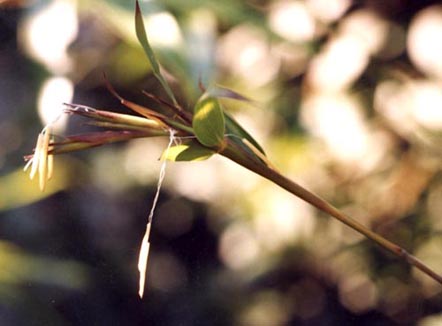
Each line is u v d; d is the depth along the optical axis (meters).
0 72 0.58
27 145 0.62
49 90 0.37
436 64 0.50
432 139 0.52
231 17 0.38
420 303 0.63
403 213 0.58
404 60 0.52
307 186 0.54
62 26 0.36
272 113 0.54
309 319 0.67
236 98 0.23
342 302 0.66
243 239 0.66
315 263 0.64
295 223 0.60
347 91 0.53
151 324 0.83
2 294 0.60
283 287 0.68
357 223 0.22
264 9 0.50
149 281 0.84
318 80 0.52
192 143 0.22
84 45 0.55
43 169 0.21
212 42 0.32
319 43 0.51
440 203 0.57
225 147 0.22
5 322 0.67
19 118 0.60
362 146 0.53
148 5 0.32
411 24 0.51
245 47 0.54
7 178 0.57
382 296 0.64
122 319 0.81
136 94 0.65
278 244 0.63
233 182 0.63
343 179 0.55
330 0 0.51
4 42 0.56
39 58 0.37
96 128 0.63
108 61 0.57
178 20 0.34
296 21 0.49
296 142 0.54
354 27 0.52
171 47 0.31
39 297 0.69
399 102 0.52
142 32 0.22
